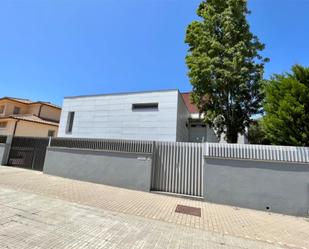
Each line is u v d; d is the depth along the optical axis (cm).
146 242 422
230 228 555
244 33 1347
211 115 1354
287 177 739
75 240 402
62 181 977
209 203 794
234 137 1336
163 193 873
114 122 1559
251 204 759
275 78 931
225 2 1418
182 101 1608
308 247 475
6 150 1359
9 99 2514
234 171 798
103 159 1016
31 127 2288
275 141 841
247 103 1351
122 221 532
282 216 699
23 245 362
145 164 929
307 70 822
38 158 1245
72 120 1736
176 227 528
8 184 827
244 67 1231
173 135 1384
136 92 1545
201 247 425
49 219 497
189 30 1479
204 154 872
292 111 780
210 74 1264
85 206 629
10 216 492
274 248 456
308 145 768
